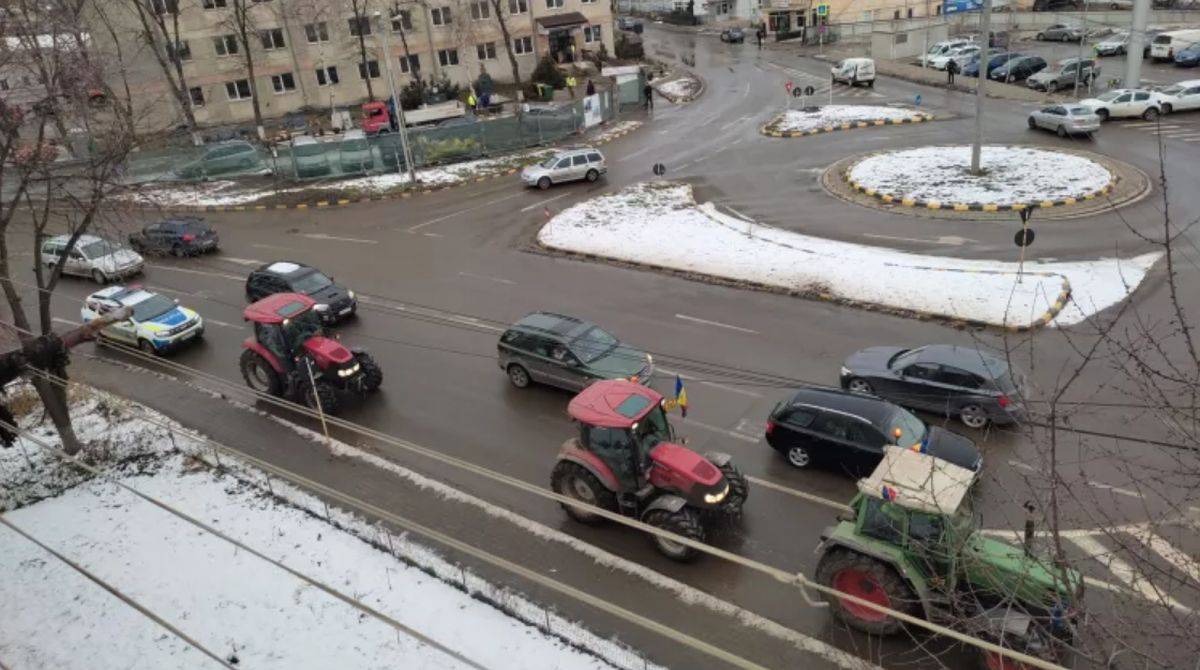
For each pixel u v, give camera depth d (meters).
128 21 47.91
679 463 12.02
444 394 17.97
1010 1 65.88
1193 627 6.95
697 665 10.23
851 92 48.22
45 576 12.81
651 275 23.83
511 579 12.02
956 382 15.07
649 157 38.16
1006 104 41.28
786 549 12.34
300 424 17.03
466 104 52.91
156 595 12.16
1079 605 6.95
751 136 40.00
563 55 60.06
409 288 24.55
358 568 12.39
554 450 15.48
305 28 53.06
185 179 40.56
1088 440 14.16
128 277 27.33
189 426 17.27
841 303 20.67
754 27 81.19
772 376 17.48
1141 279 20.30
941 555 9.45
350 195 35.88
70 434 16.45
